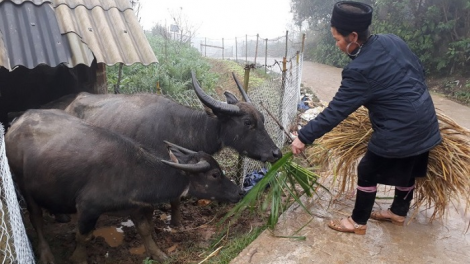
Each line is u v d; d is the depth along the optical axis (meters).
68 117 4.16
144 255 4.25
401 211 4.09
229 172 5.79
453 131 3.92
